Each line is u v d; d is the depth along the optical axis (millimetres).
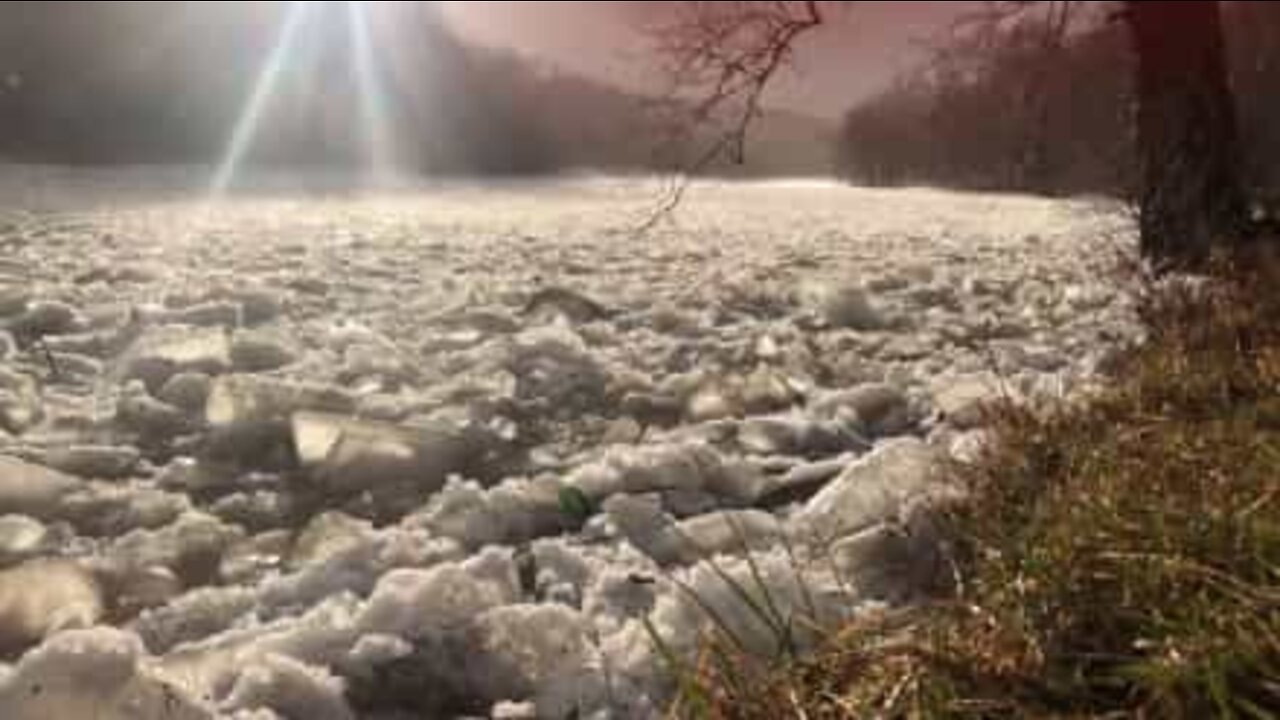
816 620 2611
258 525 3723
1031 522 2791
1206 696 1938
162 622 2838
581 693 2432
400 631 2629
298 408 4812
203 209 18641
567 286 8797
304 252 11141
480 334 6699
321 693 2381
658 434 4816
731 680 2232
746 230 17188
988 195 36656
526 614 2676
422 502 3932
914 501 3262
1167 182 8133
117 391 5164
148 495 3830
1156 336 5324
